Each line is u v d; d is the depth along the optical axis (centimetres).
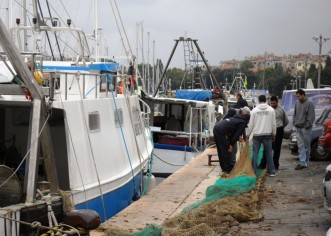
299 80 9169
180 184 1448
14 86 925
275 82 12038
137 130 1480
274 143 1573
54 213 775
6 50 734
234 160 1544
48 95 937
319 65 4881
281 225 931
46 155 800
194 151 2161
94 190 1038
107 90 1203
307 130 1572
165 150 2150
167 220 968
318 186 1284
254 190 1169
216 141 1536
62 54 1611
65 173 959
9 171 754
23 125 977
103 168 1118
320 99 2330
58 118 936
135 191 1349
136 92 1697
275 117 1480
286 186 1294
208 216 922
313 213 1005
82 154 1023
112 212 1141
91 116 1081
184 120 2352
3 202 752
